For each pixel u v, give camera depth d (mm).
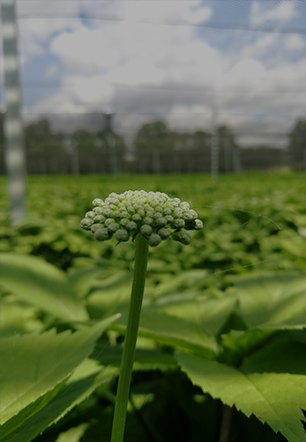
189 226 295
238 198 2795
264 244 1276
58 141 19734
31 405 320
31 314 738
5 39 1753
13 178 1747
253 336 484
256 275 651
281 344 486
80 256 1378
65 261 1423
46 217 1862
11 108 1748
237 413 542
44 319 729
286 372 420
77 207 2141
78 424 551
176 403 637
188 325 542
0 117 13375
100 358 506
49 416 369
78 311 620
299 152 22234
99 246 1323
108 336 630
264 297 583
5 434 333
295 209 1682
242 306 573
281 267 1030
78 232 1507
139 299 291
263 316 542
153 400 648
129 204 282
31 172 23688
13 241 1438
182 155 22656
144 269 290
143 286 292
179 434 584
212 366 456
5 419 321
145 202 283
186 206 292
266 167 25922
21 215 1758
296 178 7805
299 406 354
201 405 627
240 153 23297
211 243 1317
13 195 1753
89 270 749
